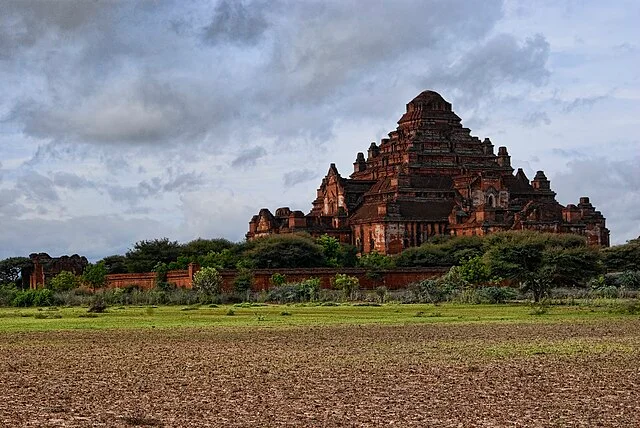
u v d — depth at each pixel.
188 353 64.25
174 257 195.12
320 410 41.19
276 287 151.25
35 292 151.25
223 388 47.44
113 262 199.50
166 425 38.22
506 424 38.12
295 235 187.12
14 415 40.28
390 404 42.56
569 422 38.47
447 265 179.62
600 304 121.12
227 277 155.62
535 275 134.75
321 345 69.00
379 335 76.88
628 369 53.06
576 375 50.84
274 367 55.78
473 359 58.69
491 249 150.50
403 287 165.25
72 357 62.12
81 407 42.22
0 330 86.44
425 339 72.75
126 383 49.41
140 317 105.75
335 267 175.50
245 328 86.44
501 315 101.50
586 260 141.25
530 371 52.62
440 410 41.06
